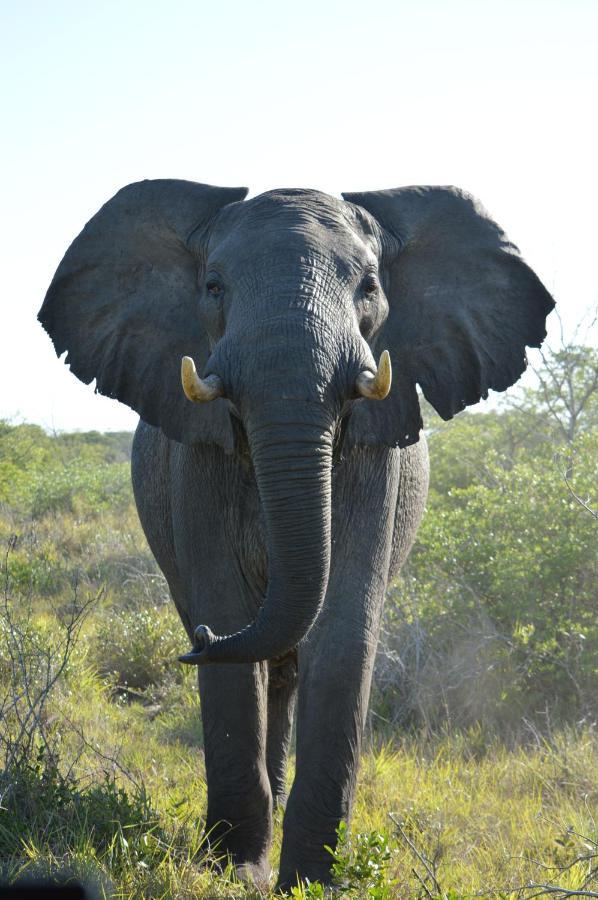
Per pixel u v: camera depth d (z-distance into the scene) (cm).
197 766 1268
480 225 968
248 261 814
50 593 2286
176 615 1909
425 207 962
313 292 786
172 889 825
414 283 956
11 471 4081
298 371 752
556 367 2636
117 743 1310
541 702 1522
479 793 1182
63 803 937
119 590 2330
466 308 960
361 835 818
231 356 770
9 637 1434
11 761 963
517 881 916
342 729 895
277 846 1038
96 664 1747
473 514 1808
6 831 866
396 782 1216
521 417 2775
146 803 971
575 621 1606
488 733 1438
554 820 1084
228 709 938
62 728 1233
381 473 962
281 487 748
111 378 962
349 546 934
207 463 963
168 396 944
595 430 2033
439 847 1014
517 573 1598
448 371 957
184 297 951
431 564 1728
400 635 1650
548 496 1727
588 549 1600
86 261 967
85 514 3616
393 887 823
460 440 2627
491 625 1606
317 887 756
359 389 774
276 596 761
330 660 905
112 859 850
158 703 1642
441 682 1529
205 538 966
